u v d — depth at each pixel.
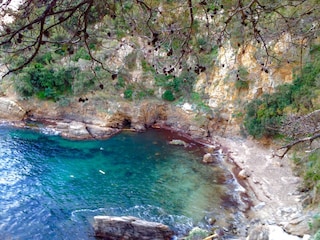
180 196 23.11
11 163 26.83
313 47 27.08
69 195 22.66
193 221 20.20
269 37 7.52
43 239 18.17
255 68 32.28
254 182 24.75
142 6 4.81
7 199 21.77
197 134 34.44
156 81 37.62
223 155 30.08
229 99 34.16
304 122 11.61
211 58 35.81
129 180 25.23
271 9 5.50
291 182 24.02
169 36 4.93
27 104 36.06
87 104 35.44
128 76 37.22
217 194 23.45
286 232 18.12
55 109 36.00
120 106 35.34
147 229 18.14
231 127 33.66
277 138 29.16
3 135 32.16
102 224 18.44
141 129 35.34
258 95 32.47
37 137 32.31
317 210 19.09
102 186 24.11
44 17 2.80
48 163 27.30
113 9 4.05
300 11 9.91
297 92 27.80
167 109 37.00
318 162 21.20
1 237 18.11
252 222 20.11
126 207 21.48
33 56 2.92
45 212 20.52
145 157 29.50
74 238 18.31
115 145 31.78
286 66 29.72
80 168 26.73
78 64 34.69
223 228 19.55
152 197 22.89
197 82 36.66
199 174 26.55
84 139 32.69
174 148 31.64
